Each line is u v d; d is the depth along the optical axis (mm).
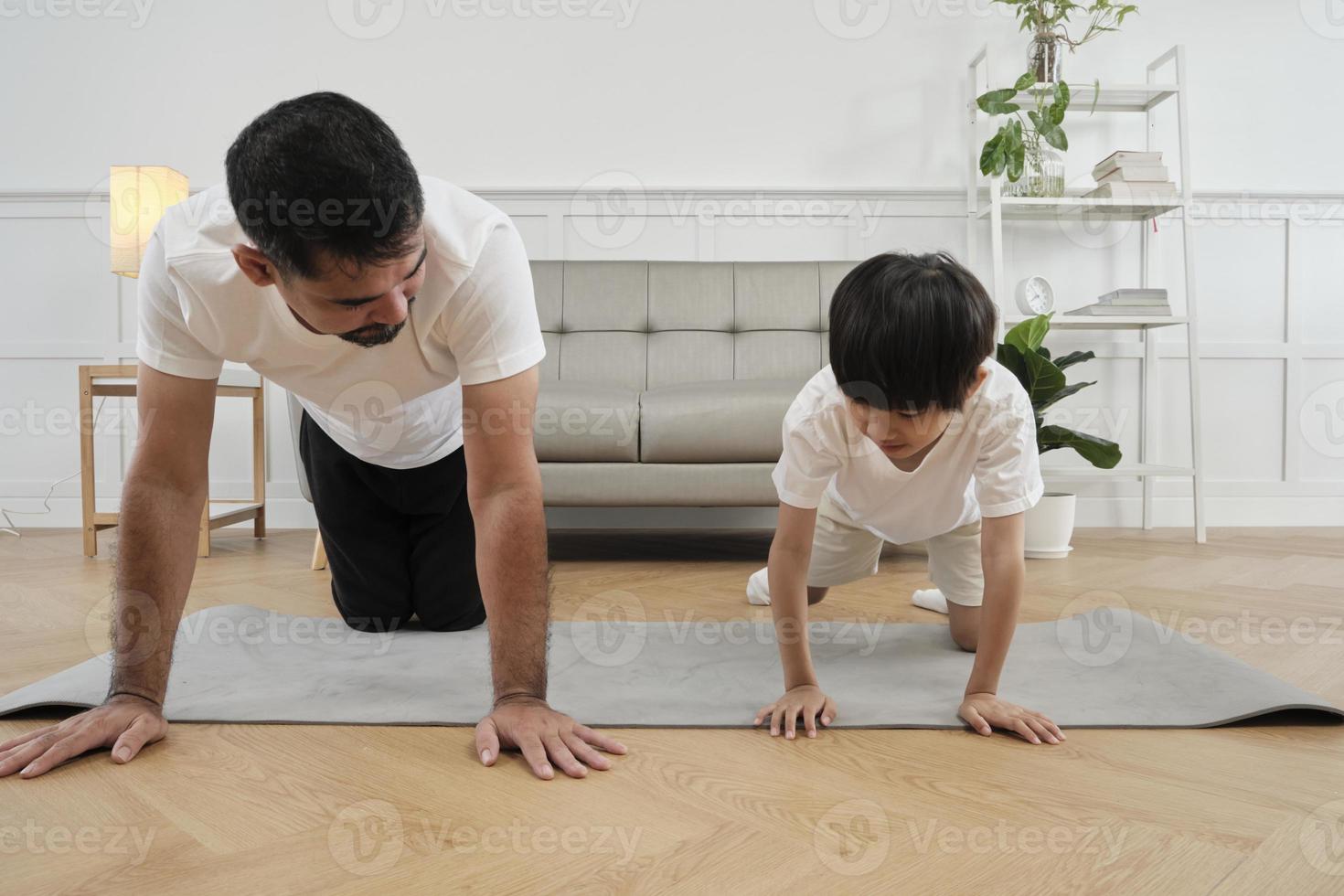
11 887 656
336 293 722
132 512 969
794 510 1062
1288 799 824
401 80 3217
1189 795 835
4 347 3143
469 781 868
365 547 1471
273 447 3160
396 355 987
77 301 3168
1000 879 672
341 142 679
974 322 875
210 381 987
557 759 894
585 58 3234
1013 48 3252
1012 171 2789
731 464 2264
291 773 886
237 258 747
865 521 1270
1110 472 2846
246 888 656
